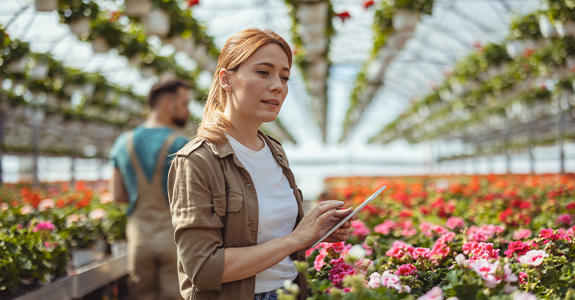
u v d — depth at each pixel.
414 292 1.60
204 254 1.23
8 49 6.14
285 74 1.44
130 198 2.59
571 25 5.07
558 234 2.03
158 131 2.64
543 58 7.50
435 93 13.77
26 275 2.67
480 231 2.29
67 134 15.41
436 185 9.80
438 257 1.88
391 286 1.31
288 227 1.48
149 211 2.54
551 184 7.46
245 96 1.38
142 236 2.52
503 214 3.23
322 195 7.90
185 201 1.27
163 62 7.53
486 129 19.47
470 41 11.13
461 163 28.03
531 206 4.14
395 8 5.57
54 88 8.38
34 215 3.79
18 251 2.54
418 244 2.74
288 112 26.31
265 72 1.38
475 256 1.72
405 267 1.65
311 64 8.05
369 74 10.29
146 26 4.96
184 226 1.24
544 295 1.52
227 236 1.33
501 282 1.29
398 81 17.62
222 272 1.23
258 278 1.39
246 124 1.44
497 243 2.39
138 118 14.06
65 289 3.00
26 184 10.35
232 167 1.38
